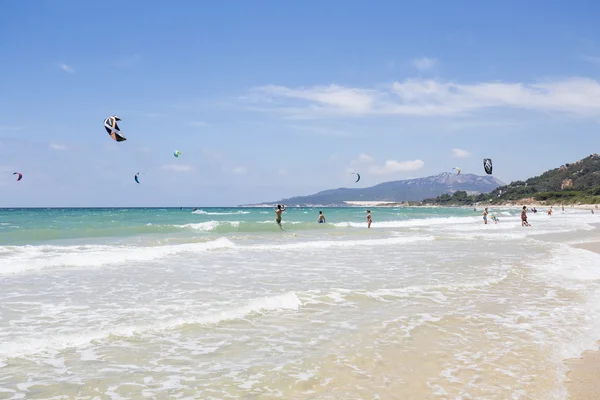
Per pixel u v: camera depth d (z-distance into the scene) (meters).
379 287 11.21
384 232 31.72
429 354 6.44
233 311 8.58
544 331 7.64
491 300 9.89
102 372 5.70
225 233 30.02
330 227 37.19
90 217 54.34
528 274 13.29
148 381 5.43
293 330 7.53
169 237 26.44
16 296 10.04
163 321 7.98
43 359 6.14
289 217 59.47
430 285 11.41
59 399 4.91
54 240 24.34
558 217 64.44
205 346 6.71
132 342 6.87
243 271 13.67
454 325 7.92
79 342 6.82
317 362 6.09
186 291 10.66
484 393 5.18
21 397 4.95
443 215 77.25
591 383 5.53
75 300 9.66
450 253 18.53
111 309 8.88
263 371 5.75
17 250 18.47
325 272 13.54
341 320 8.17
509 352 6.58
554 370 5.93
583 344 7.05
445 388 5.29
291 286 11.34
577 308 9.23
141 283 11.65
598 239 26.44
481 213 93.31
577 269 14.24
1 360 6.07
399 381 5.48
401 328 7.70
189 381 5.43
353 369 5.85
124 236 27.28
